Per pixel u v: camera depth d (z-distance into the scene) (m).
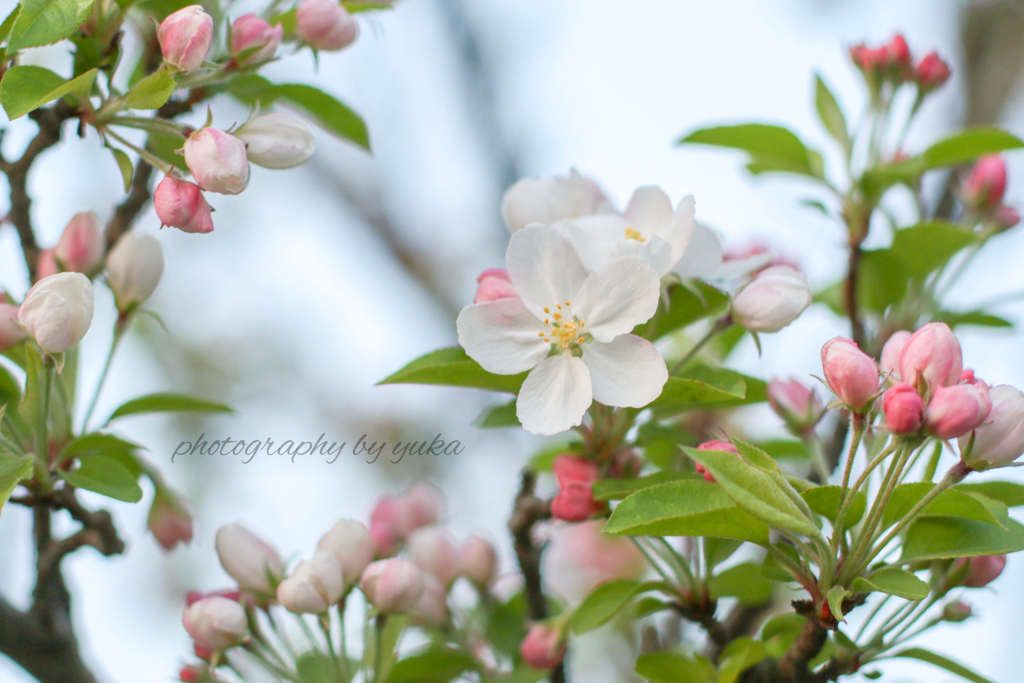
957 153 0.71
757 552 0.70
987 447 0.60
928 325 0.60
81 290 0.62
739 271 0.65
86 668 0.68
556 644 0.66
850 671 0.62
